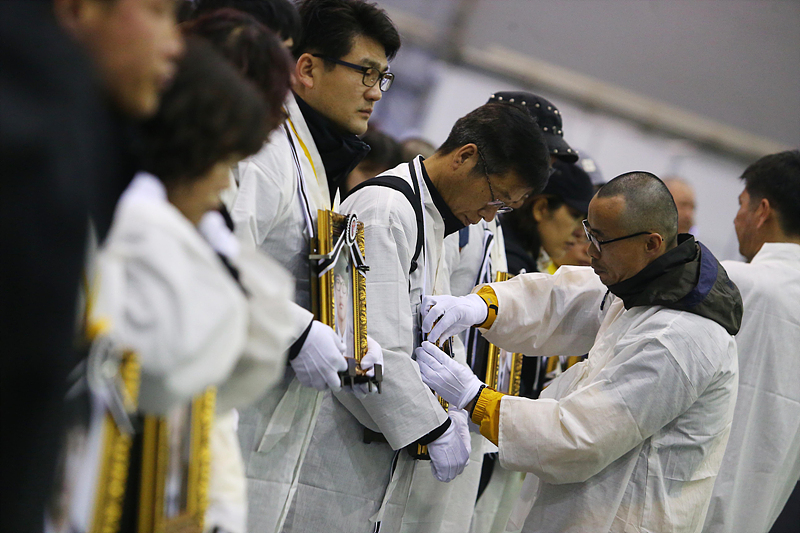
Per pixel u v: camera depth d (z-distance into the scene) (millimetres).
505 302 9680
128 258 3215
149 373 3270
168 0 3516
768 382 10906
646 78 22188
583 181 12242
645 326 8289
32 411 2596
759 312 10891
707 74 21953
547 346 9961
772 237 11914
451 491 10188
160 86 3592
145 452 3830
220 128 3742
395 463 8508
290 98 7273
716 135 22578
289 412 7039
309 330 6582
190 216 3998
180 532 3990
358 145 8094
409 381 8016
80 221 2619
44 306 2514
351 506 8367
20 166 2426
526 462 8312
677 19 21188
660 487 8195
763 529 11031
